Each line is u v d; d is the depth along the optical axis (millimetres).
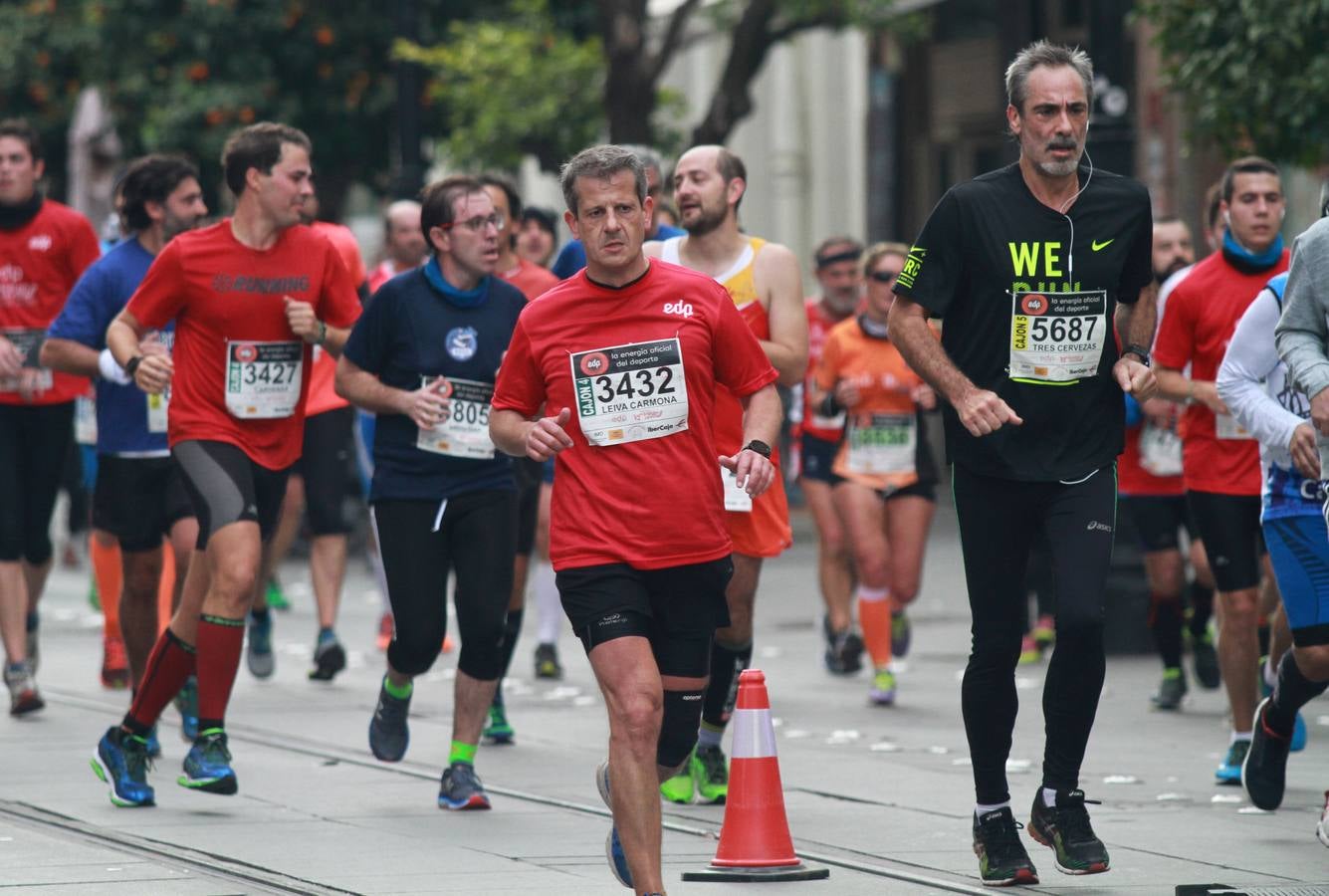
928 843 19234
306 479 31875
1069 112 16844
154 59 64000
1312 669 19594
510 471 21984
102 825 20141
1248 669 22547
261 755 24812
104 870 17875
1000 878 17156
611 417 15852
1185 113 34312
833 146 78625
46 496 28266
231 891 17031
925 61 74500
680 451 15906
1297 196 50250
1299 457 18734
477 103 57562
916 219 75438
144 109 63969
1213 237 25062
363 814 20906
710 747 21859
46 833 19766
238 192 21469
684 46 55281
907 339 17250
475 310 21938
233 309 21312
